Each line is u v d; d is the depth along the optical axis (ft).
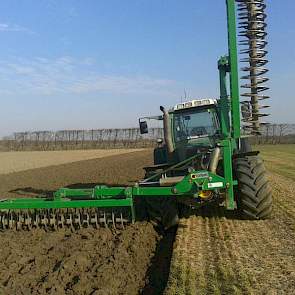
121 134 284.00
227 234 27.66
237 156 30.99
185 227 29.96
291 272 20.15
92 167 106.83
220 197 29.09
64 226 31.53
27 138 293.64
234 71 29.43
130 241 27.37
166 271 22.53
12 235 30.83
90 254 25.67
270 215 30.99
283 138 226.99
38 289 20.77
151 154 159.94
